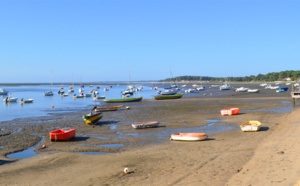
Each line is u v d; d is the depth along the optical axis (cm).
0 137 2983
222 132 2894
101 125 3672
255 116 3925
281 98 7119
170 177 1486
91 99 9681
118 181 1497
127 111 5300
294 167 1371
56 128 3506
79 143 2638
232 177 1374
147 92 14275
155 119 4066
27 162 2000
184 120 3856
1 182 1570
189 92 12494
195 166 1662
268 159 1623
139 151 2230
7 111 5919
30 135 3077
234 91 12138
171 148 2270
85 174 1664
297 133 2377
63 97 11100
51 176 1655
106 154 2173
